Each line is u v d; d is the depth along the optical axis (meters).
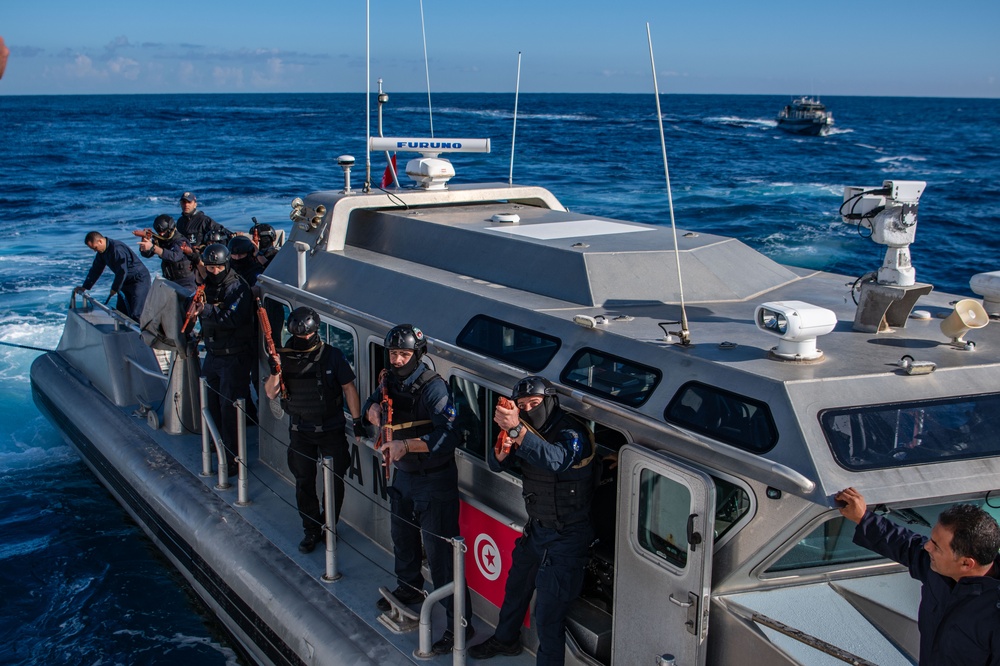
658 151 50.19
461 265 5.05
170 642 5.73
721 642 3.17
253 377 7.09
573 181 34.53
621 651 3.58
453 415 3.99
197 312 5.89
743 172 38.94
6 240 21.22
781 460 3.01
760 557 3.09
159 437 7.08
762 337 3.71
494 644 4.06
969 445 3.10
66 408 8.27
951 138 66.38
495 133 66.06
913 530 3.25
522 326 4.15
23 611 6.09
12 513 7.43
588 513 3.62
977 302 3.50
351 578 4.84
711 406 3.28
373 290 5.13
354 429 4.68
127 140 61.41
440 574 4.24
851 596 3.18
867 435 3.05
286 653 4.71
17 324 12.85
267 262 7.77
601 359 3.76
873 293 3.74
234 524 5.56
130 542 6.96
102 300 14.18
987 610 2.50
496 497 4.20
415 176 6.35
